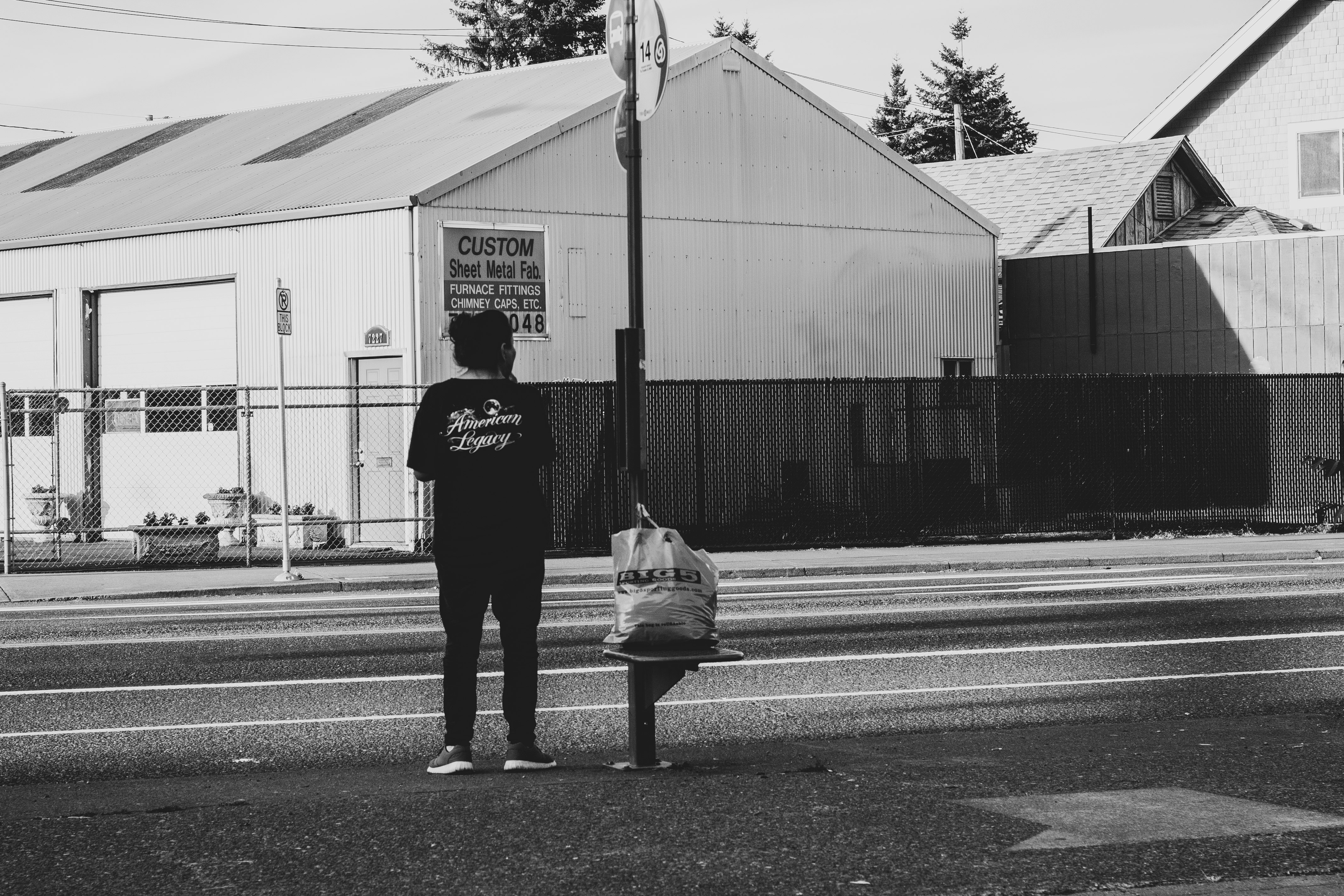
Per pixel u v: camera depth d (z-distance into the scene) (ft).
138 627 45.75
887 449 73.82
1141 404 77.15
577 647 39.55
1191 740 26.13
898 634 41.32
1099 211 110.42
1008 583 56.39
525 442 23.17
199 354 79.87
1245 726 27.68
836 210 88.38
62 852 18.07
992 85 294.05
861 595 52.11
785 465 72.38
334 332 74.33
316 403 73.51
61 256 84.12
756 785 21.47
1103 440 76.59
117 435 82.23
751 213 85.05
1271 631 41.22
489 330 23.39
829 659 36.96
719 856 17.51
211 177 88.69
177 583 59.16
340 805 20.35
